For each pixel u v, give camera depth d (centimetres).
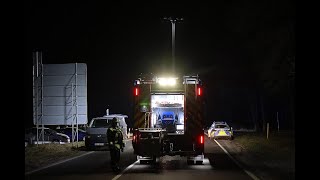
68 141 3350
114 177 1580
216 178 1541
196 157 2008
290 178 1472
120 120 3312
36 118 2983
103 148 2961
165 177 1573
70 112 2950
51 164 2033
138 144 1991
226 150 2752
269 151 2570
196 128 2019
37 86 2975
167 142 2003
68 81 2952
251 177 1559
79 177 1583
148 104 2064
